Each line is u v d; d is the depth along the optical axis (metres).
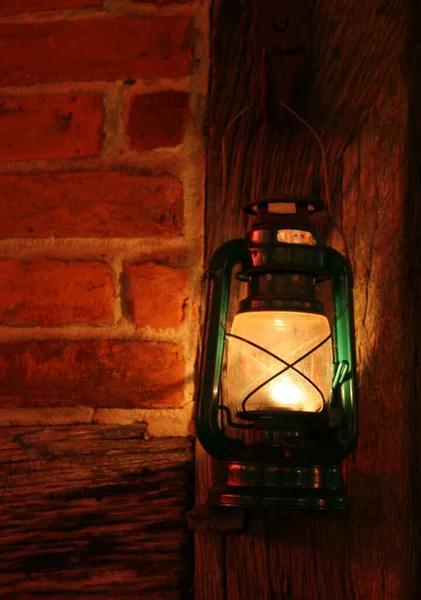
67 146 1.25
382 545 1.16
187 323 1.22
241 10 1.24
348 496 1.18
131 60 1.26
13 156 1.26
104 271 1.24
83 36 1.27
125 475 1.21
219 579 1.18
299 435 1.13
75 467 1.21
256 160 1.23
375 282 1.20
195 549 1.19
